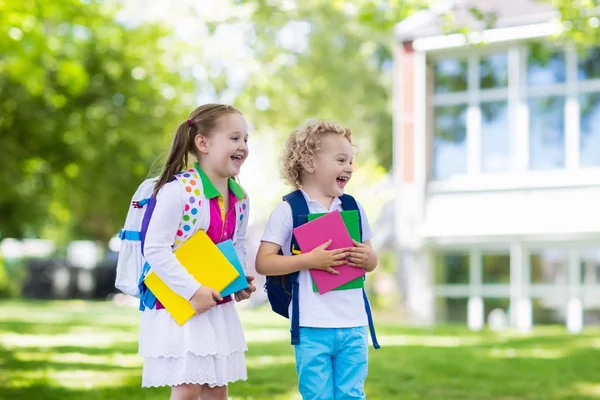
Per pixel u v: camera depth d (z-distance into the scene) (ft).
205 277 13.56
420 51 60.29
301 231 14.12
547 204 56.75
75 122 62.08
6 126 61.36
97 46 61.36
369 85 99.60
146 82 60.80
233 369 13.97
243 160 14.35
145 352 13.62
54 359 29.07
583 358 31.37
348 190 90.68
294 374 25.53
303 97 90.43
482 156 59.16
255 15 78.69
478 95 59.16
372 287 83.66
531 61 57.72
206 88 73.97
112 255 108.37
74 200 78.28
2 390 22.04
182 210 13.66
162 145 62.23
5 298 96.63
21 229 78.89
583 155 56.59
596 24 30.63
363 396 14.25
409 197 60.64
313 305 14.03
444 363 29.43
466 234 58.80
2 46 36.96
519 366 29.12
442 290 60.08
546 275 57.21
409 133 60.80
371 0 34.47
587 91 56.44
